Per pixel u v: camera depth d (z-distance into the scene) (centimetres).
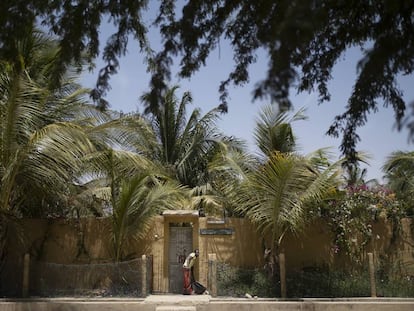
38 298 1319
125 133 1545
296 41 384
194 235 1533
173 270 1534
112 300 1287
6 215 1394
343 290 1374
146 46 744
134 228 1476
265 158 1606
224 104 810
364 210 1523
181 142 2402
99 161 1493
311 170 1416
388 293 1381
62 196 1518
